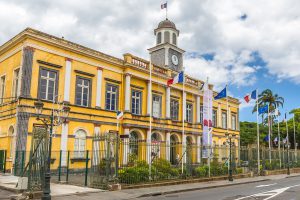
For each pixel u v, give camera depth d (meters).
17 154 22.78
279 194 16.86
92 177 18.53
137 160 20.39
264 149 33.94
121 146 19.39
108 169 17.83
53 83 26.30
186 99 40.78
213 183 22.58
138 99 34.22
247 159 31.81
